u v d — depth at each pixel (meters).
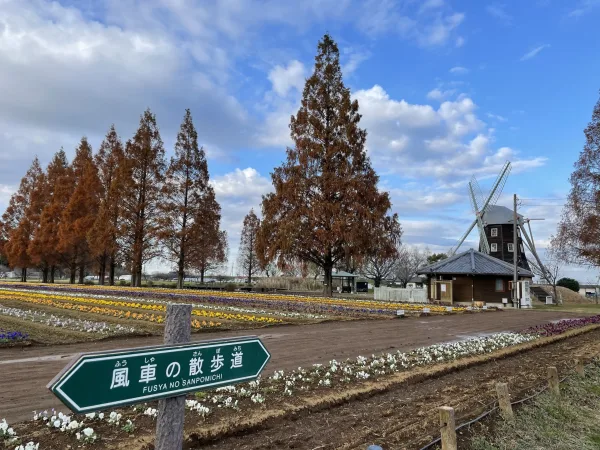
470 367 8.69
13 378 6.64
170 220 37.50
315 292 44.97
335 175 31.09
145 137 39.19
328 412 5.54
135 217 38.59
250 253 57.72
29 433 4.33
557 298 44.84
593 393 7.11
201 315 16.14
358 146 32.72
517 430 5.10
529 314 24.78
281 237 29.22
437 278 37.28
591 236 25.89
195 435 4.37
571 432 5.30
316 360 8.76
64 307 17.36
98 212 41.22
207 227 39.44
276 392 6.12
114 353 2.14
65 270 62.34
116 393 2.13
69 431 4.39
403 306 25.62
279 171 32.09
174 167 38.78
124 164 38.12
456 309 25.44
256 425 4.85
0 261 66.31
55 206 44.47
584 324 17.66
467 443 4.64
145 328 12.37
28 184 50.81
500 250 47.72
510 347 11.07
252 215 59.19
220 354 2.72
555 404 6.19
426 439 4.62
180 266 38.34
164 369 2.38
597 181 25.98
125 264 39.66
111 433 4.40
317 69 34.38
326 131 32.75
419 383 7.25
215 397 5.59
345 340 11.72
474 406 5.89
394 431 4.88
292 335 12.31
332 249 32.09
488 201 50.47
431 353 9.77
